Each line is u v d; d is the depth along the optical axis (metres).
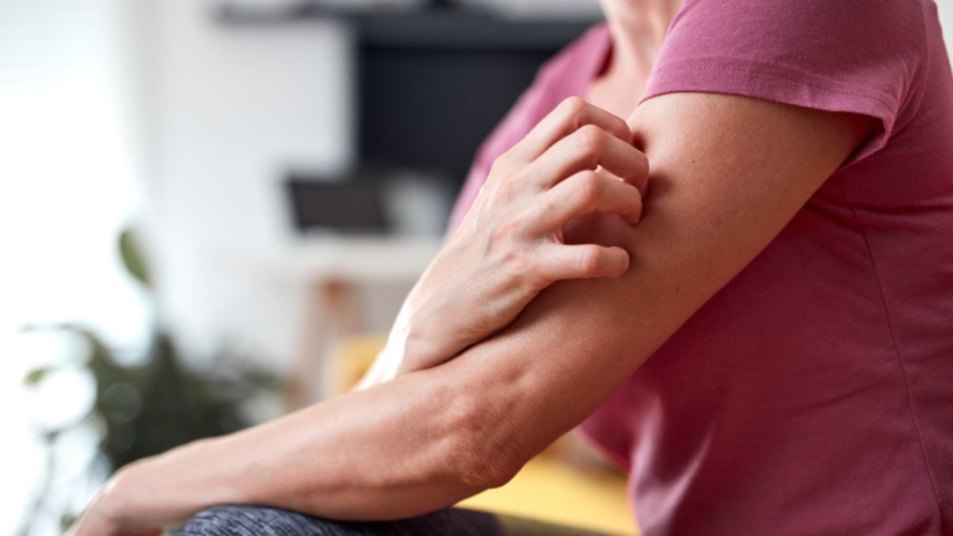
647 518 0.96
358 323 4.31
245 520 0.80
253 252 4.07
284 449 0.81
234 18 4.64
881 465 0.82
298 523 0.80
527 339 0.74
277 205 4.73
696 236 0.73
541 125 0.76
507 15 4.46
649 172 0.73
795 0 0.73
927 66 0.77
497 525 0.94
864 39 0.74
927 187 0.79
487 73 4.52
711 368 0.84
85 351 3.77
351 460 0.78
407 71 4.54
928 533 0.81
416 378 0.77
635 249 0.73
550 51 4.47
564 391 0.74
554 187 0.71
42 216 4.39
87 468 3.65
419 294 0.80
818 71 0.72
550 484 2.48
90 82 4.48
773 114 0.73
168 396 3.77
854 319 0.81
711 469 0.88
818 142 0.73
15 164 4.35
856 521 0.83
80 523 0.92
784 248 0.80
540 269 0.71
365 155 4.59
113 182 4.53
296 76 4.71
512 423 0.75
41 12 4.38
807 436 0.83
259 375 4.20
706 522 0.90
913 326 0.81
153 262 4.12
